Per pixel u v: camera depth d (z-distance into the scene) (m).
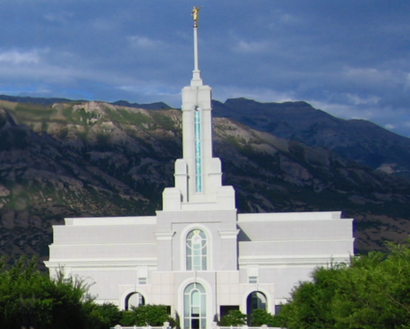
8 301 72.81
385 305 65.81
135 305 127.81
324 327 84.69
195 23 134.38
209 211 123.19
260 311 114.44
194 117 130.12
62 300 79.25
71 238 130.38
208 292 119.94
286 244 124.88
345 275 73.88
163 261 123.06
